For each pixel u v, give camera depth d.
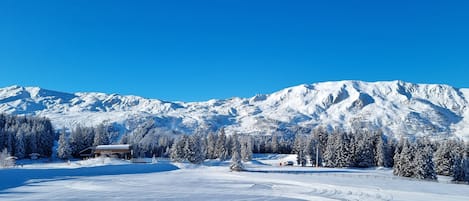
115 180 42.12
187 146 104.56
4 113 143.50
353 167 105.19
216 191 31.28
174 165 79.56
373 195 29.12
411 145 72.38
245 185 37.41
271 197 27.58
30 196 26.84
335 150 107.62
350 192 31.23
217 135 146.62
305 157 120.19
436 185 42.50
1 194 27.92
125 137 152.00
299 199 26.62
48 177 43.28
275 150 163.88
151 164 73.19
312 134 131.75
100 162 87.44
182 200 25.84
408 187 38.03
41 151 118.69
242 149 124.06
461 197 28.41
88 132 132.00
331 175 59.34
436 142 121.06
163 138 156.88
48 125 146.62
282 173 63.94
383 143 110.94
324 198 27.09
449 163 78.50
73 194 28.05
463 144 98.81
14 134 112.12
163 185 36.62
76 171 52.94
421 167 65.06
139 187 34.00
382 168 104.69
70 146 125.06
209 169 75.88
